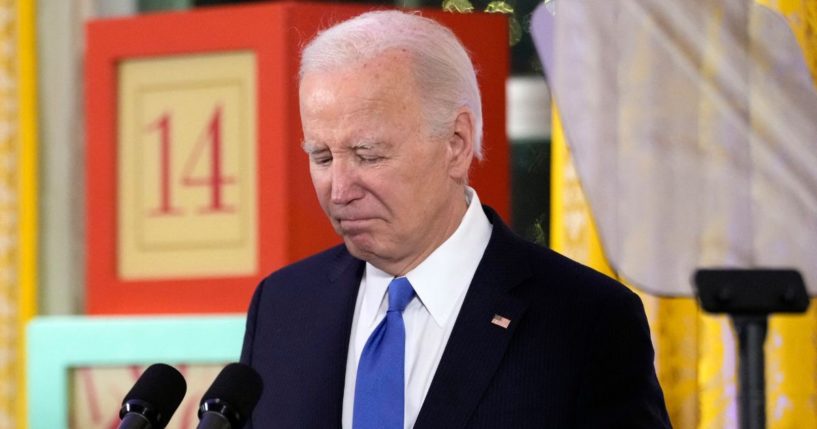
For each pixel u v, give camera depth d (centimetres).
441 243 493
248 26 677
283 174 667
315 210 675
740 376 390
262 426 494
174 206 702
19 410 910
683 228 405
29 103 921
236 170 686
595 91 421
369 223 465
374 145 452
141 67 709
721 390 741
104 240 712
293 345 507
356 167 456
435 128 466
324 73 458
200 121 695
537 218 855
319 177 464
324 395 485
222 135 690
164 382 407
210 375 688
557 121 767
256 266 679
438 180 473
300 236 670
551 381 466
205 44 688
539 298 484
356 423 471
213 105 693
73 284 936
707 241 403
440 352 482
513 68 867
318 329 505
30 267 918
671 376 751
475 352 471
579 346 471
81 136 937
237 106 686
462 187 500
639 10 425
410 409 473
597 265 750
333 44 462
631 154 413
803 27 706
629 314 478
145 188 709
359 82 453
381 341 484
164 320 691
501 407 462
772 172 406
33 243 923
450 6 877
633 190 409
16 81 916
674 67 420
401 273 496
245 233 684
